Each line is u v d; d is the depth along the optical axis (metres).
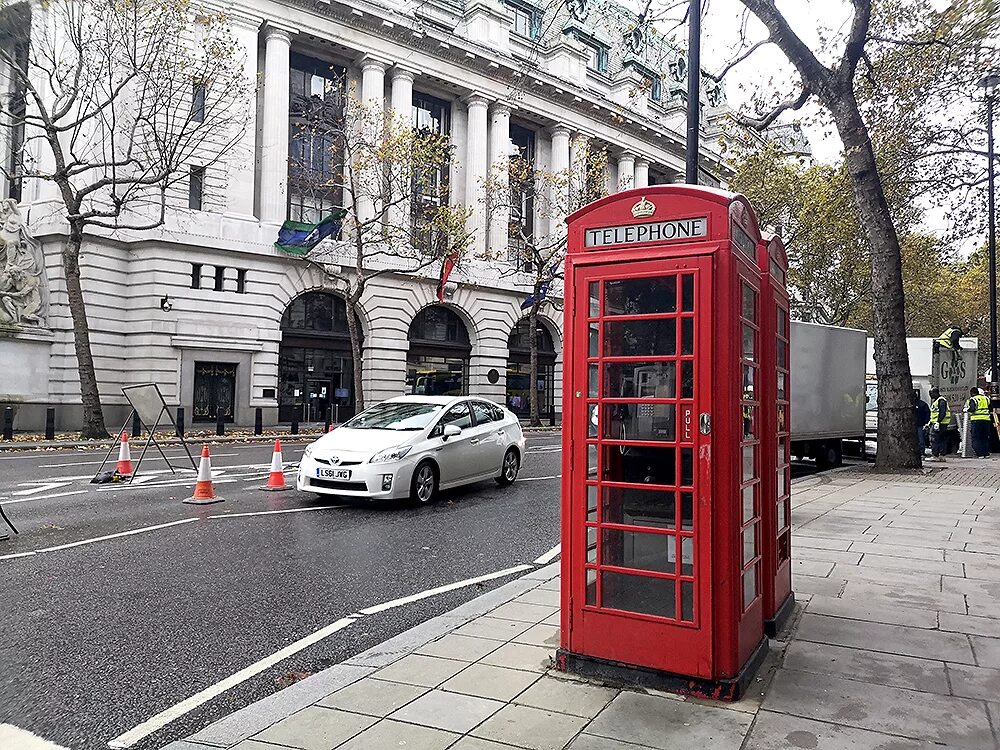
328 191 32.59
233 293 28.44
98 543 8.05
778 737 3.41
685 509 3.94
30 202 27.02
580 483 4.22
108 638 5.16
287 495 11.67
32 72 26.20
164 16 22.03
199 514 9.87
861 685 4.03
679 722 3.56
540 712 3.69
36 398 24.94
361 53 32.84
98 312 26.00
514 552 8.08
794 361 15.87
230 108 27.83
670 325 4.02
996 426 22.41
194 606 5.91
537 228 40.88
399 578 6.92
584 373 4.21
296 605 6.00
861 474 15.38
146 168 25.08
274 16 30.16
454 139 37.44
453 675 4.21
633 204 4.13
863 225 15.84
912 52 16.67
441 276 31.70
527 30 42.81
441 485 11.42
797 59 15.25
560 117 40.72
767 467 4.76
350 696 3.92
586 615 4.19
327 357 32.22
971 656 4.48
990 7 11.41
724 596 3.84
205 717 3.93
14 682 4.39
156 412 13.75
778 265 5.29
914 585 6.22
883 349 15.95
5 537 8.22
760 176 29.61
